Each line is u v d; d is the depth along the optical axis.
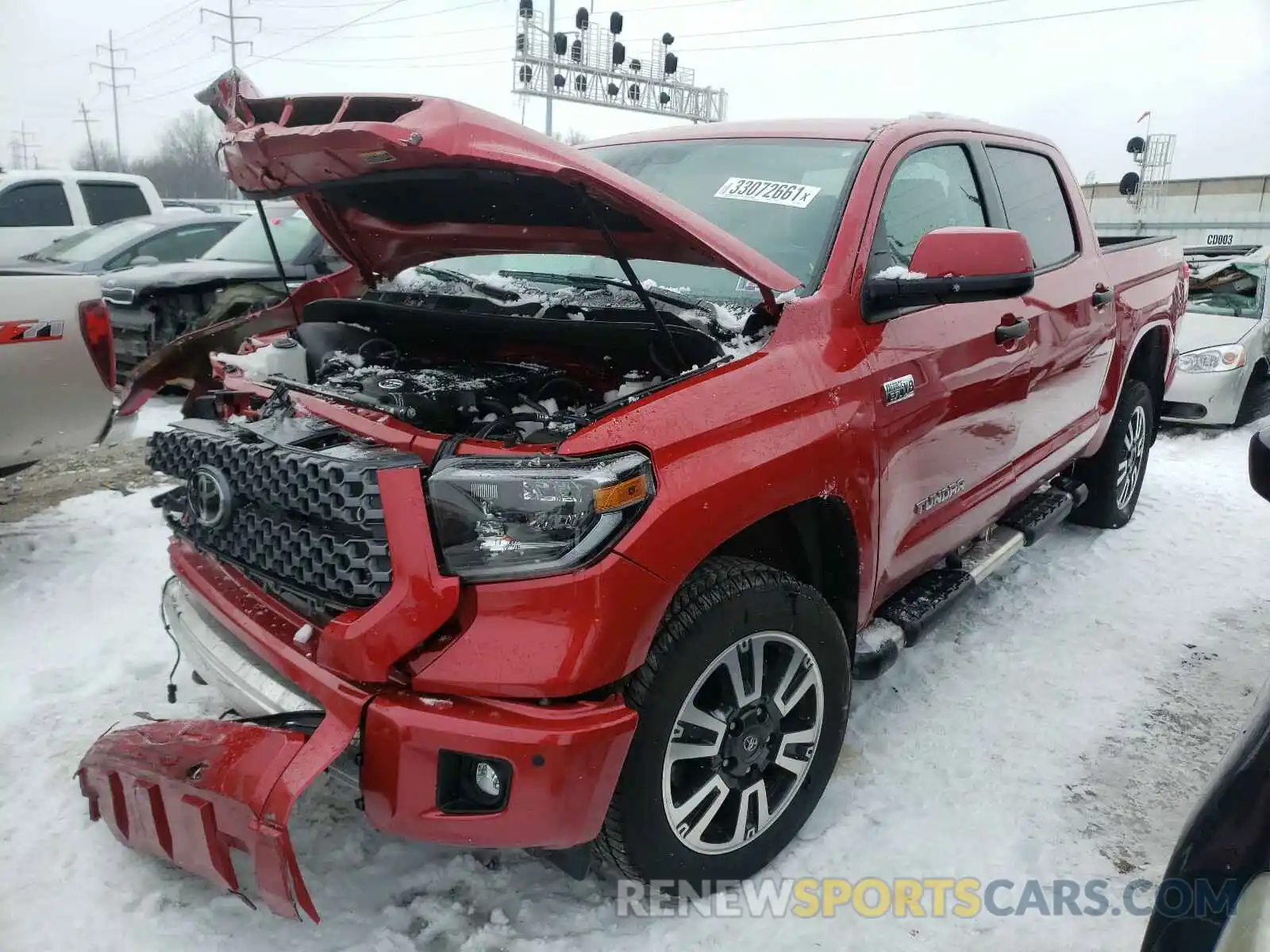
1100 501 4.95
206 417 2.88
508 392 2.31
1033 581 4.43
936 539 3.03
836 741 2.53
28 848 2.45
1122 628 3.93
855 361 2.44
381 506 1.89
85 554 4.45
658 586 1.92
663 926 2.24
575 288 2.85
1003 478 3.47
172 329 7.58
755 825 2.36
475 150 1.89
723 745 2.23
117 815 2.22
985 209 3.41
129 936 2.16
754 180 2.93
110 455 6.38
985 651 3.69
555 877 2.40
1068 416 3.98
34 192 11.02
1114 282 4.29
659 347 2.24
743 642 2.18
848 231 2.60
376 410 2.23
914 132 3.05
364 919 2.24
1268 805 1.24
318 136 2.01
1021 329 3.18
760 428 2.15
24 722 3.02
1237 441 7.62
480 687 1.84
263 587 2.28
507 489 1.84
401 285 3.11
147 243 9.02
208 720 2.14
